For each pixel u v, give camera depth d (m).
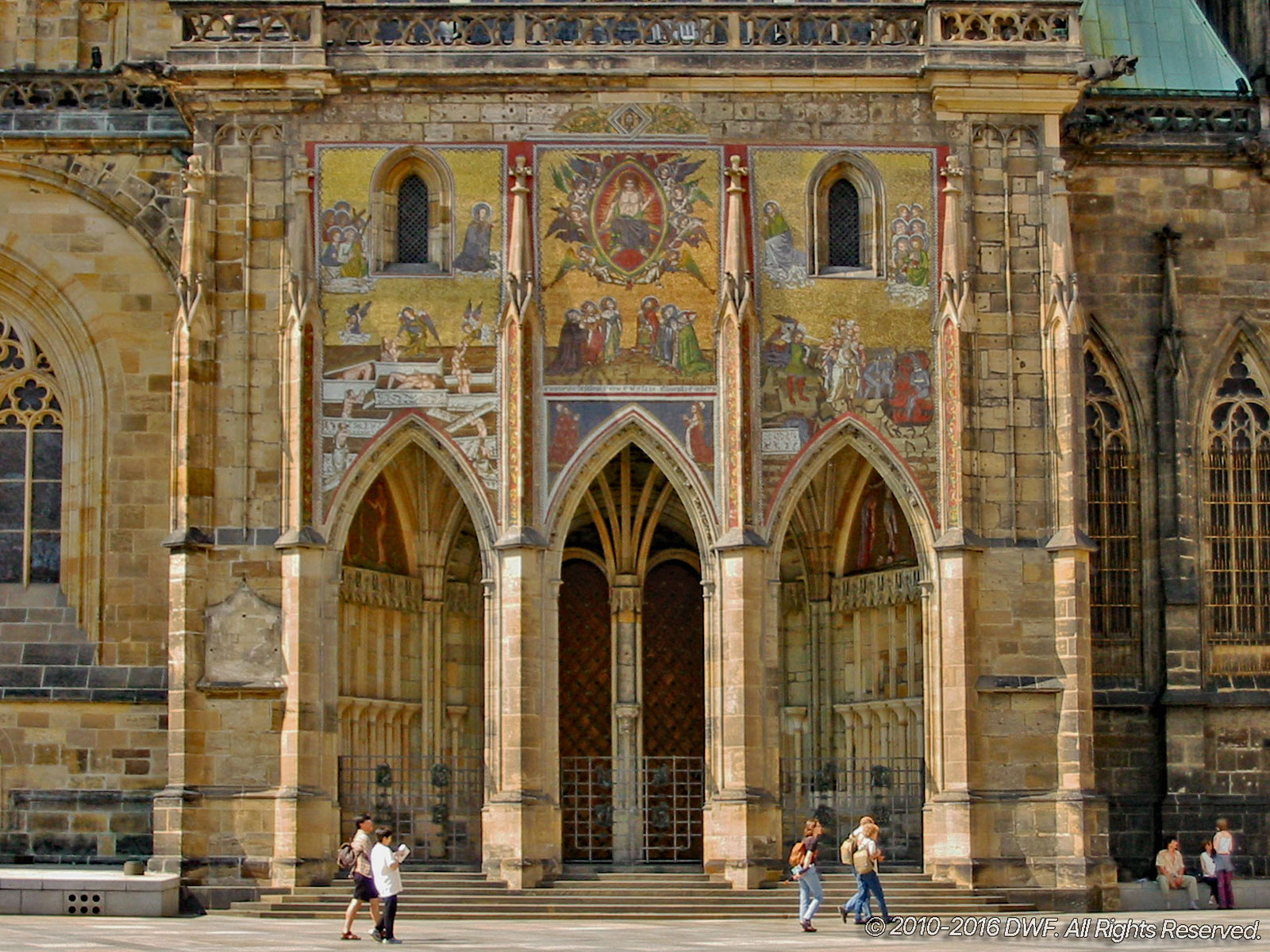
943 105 77.69
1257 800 83.06
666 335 76.62
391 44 77.56
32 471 83.75
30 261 83.62
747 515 75.38
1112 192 85.88
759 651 74.94
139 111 84.50
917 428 76.69
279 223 76.94
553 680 75.25
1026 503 76.31
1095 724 83.62
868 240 77.81
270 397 76.06
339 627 77.81
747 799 73.88
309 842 73.62
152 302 83.62
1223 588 85.12
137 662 81.69
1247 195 86.25
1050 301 76.88
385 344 76.31
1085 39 90.25
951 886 74.12
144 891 71.31
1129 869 82.75
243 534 75.38
